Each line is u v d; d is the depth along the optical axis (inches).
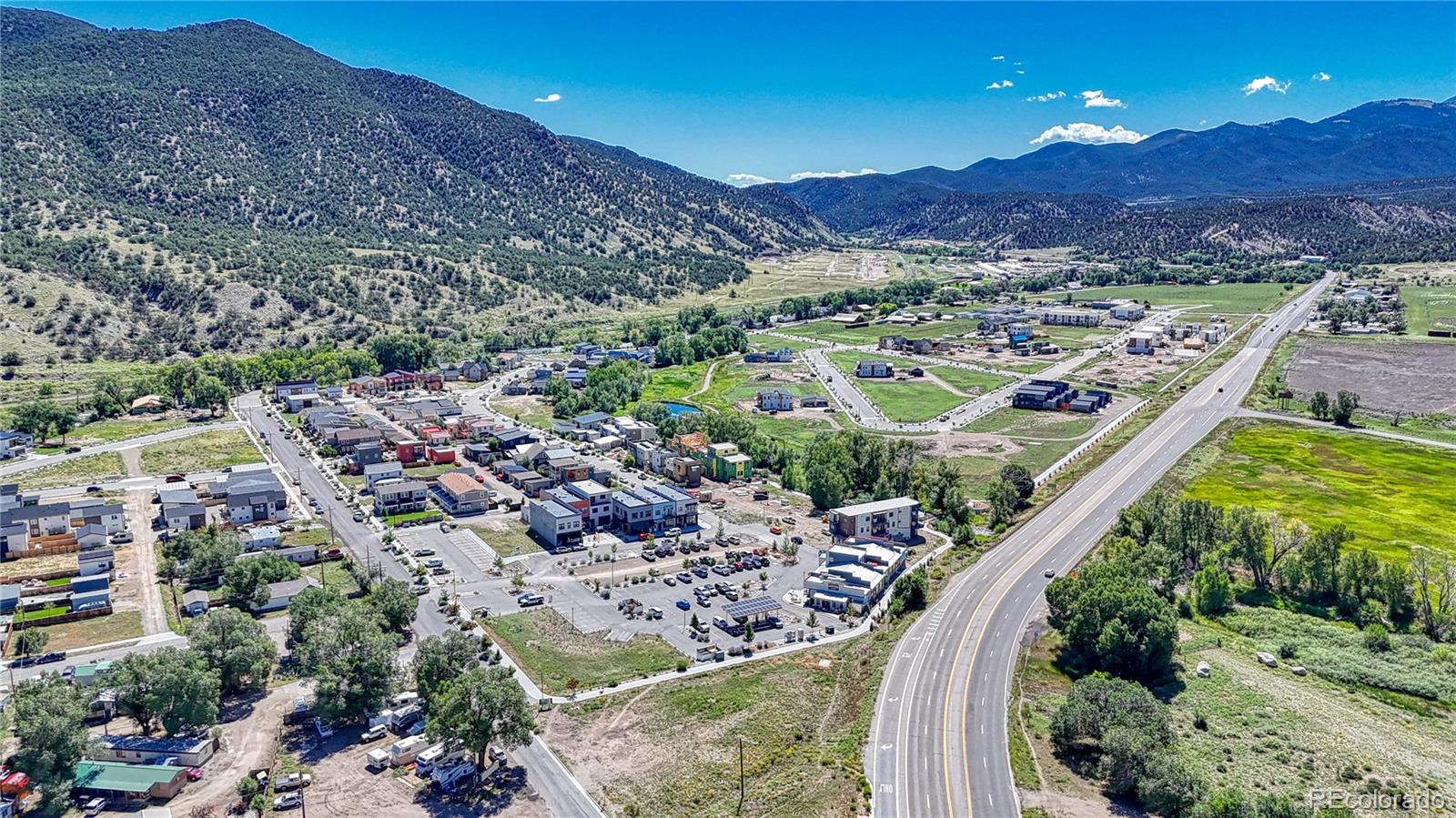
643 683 5211.6
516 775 4345.5
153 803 4116.6
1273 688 4990.2
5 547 7101.4
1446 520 7795.3
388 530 7642.7
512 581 6643.7
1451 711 4857.3
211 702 4576.8
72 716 4242.1
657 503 7824.8
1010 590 6427.2
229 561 6545.3
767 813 3996.1
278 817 4010.8
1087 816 3885.3
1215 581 6186.0
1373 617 6028.5
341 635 4847.4
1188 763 4163.4
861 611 6186.0
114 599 6259.8
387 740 4660.4
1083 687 4670.3
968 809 3959.2
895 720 4726.9
